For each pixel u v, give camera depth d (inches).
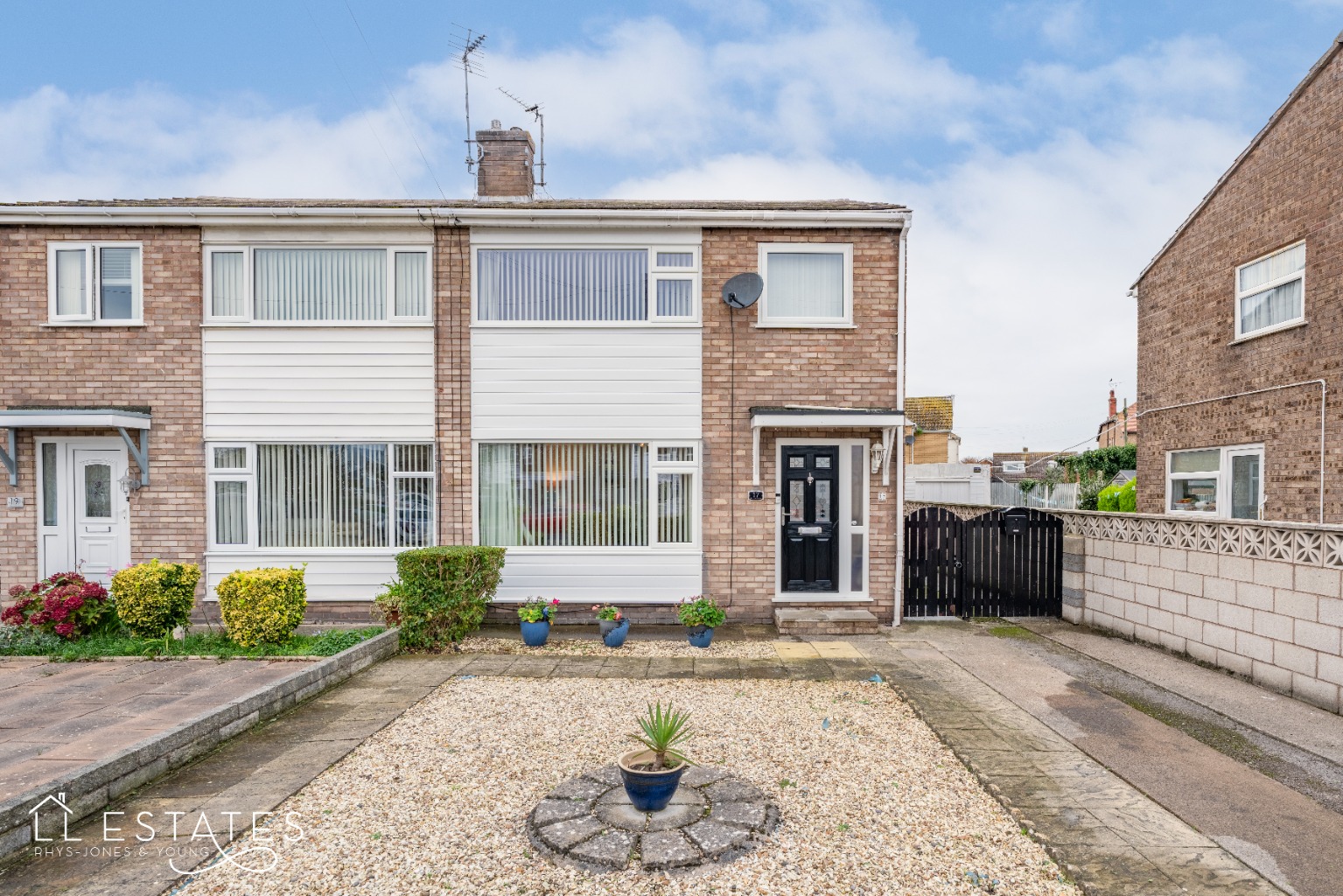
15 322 368.5
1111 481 919.7
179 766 189.0
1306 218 381.7
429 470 378.0
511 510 378.3
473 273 375.6
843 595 372.8
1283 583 250.2
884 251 373.1
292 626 298.2
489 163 460.8
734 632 354.6
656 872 136.6
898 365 371.9
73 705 224.8
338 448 377.7
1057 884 135.5
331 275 378.0
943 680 269.4
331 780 180.2
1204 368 464.1
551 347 374.9
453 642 324.2
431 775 183.2
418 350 374.3
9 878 136.6
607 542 376.8
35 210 357.1
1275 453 402.9
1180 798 171.2
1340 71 359.9
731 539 373.4
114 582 296.2
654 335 374.3
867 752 198.4
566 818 154.9
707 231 374.0
